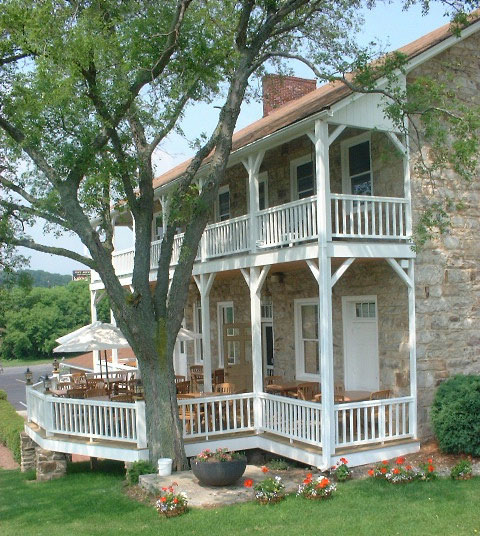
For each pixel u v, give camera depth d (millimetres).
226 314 18828
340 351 13500
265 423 12375
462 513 8156
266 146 12188
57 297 74750
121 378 19391
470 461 10484
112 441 12289
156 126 11555
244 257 12852
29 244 11281
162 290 11125
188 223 11258
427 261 11969
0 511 10492
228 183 17859
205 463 9922
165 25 10609
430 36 14773
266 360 16375
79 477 12867
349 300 13297
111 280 10703
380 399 11258
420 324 11789
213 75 11062
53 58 9438
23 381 47531
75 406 12789
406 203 11758
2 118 11008
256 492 9328
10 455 18547
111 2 10602
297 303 15008
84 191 11188
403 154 11258
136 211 11188
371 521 8070
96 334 15031
